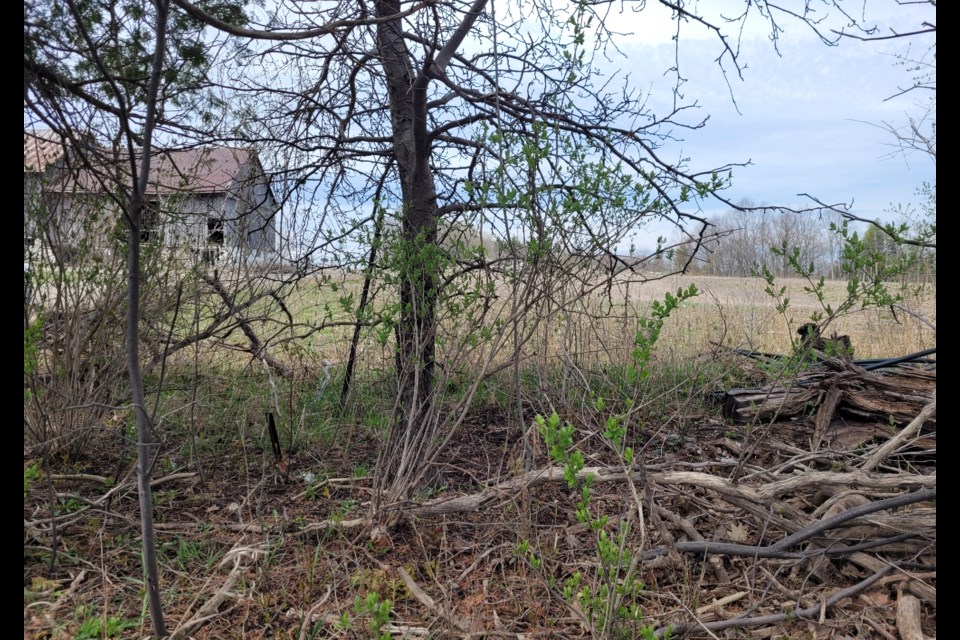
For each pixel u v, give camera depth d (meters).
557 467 3.75
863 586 3.12
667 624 2.92
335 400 5.88
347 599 3.08
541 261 3.67
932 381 5.43
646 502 3.37
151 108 2.49
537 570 3.12
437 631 2.83
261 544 3.53
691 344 7.06
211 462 4.89
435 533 3.72
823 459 4.48
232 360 6.42
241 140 4.95
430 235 4.64
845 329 8.43
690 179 4.80
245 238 5.33
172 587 3.21
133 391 2.62
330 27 3.11
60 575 3.29
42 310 4.36
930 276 7.57
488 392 5.91
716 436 5.26
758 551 3.26
